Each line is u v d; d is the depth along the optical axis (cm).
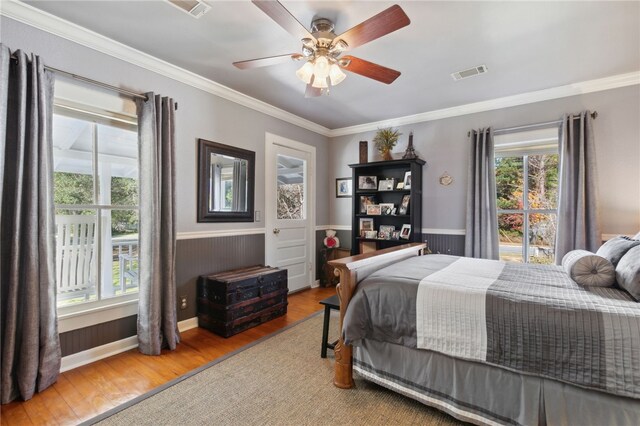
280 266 416
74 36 222
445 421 168
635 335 127
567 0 194
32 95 194
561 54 260
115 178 262
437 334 167
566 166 317
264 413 174
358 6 200
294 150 441
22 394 185
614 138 306
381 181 440
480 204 367
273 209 405
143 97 258
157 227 254
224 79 313
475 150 374
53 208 206
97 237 251
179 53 262
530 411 144
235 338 280
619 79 300
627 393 126
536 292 163
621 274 165
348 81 315
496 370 154
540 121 343
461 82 318
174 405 181
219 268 332
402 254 272
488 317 155
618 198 304
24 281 191
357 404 182
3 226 187
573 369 135
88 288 246
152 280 251
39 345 195
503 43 243
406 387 178
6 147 188
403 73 296
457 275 200
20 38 199
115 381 207
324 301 244
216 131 328
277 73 300
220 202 333
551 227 354
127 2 196
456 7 200
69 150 235
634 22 215
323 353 242
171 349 256
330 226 511
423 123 421
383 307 182
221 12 207
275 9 161
